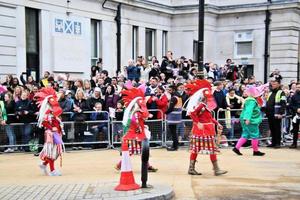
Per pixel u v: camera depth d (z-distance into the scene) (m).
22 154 12.94
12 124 13.16
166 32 27.80
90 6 21.53
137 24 24.91
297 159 11.95
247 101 12.55
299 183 8.93
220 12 28.66
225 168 10.59
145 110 8.46
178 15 27.73
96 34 22.45
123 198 7.11
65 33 20.09
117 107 13.90
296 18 27.45
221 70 20.56
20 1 18.00
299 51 28.09
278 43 27.28
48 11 19.27
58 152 9.80
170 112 13.45
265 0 27.33
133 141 8.22
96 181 8.78
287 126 15.34
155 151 13.39
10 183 8.78
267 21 27.36
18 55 18.02
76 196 7.38
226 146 14.27
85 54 21.19
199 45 13.53
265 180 9.21
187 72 19.36
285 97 14.21
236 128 14.37
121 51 23.61
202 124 9.63
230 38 28.67
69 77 18.75
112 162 11.46
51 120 9.74
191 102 9.65
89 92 14.78
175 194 7.93
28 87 13.98
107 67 22.75
